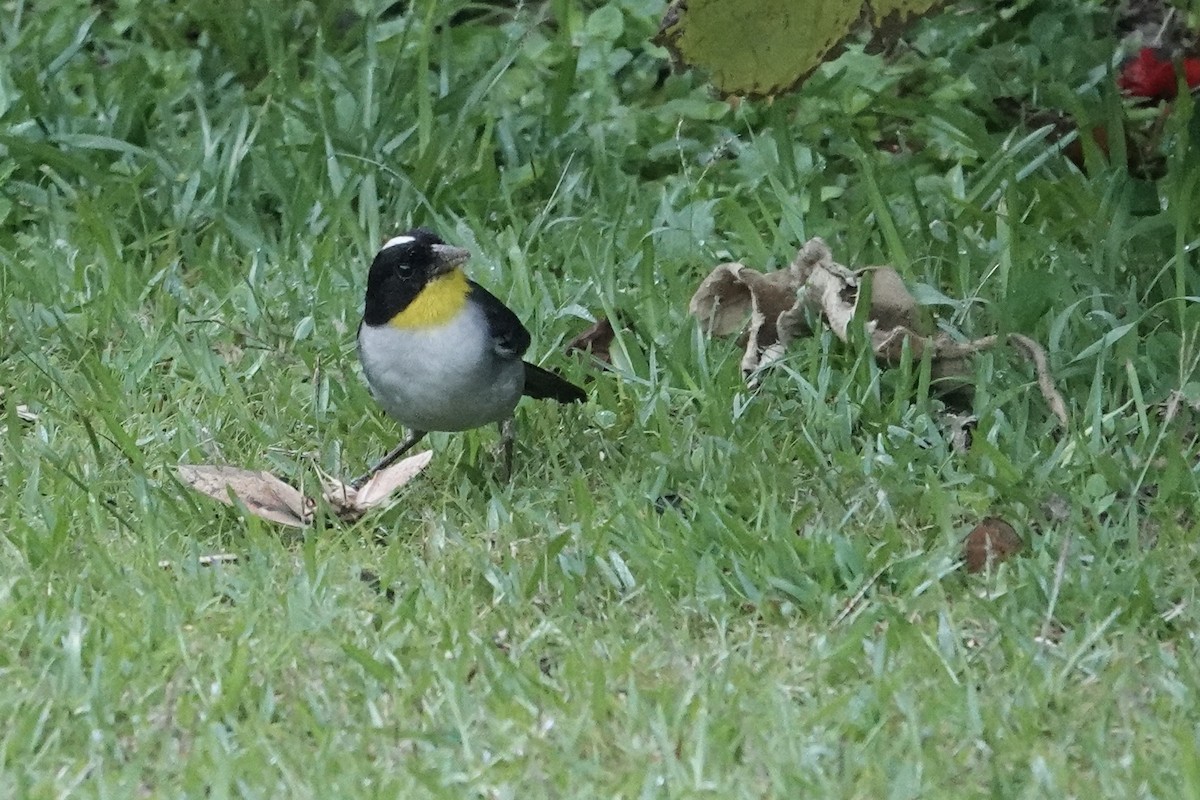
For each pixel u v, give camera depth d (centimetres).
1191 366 1095
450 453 1102
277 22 1631
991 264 1237
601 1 1753
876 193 1249
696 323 1177
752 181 1428
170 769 736
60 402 1138
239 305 1273
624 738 757
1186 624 866
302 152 1434
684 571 912
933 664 819
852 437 1091
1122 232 1198
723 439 1057
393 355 1006
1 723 773
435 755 745
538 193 1448
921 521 987
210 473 996
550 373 1087
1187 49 1363
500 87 1570
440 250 996
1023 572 907
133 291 1287
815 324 1177
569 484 1042
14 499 997
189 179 1400
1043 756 739
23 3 1658
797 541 933
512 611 888
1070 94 1352
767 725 763
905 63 1588
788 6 931
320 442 1103
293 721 779
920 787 714
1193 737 744
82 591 884
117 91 1509
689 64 949
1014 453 1045
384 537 997
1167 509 966
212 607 883
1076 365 1119
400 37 1611
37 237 1368
